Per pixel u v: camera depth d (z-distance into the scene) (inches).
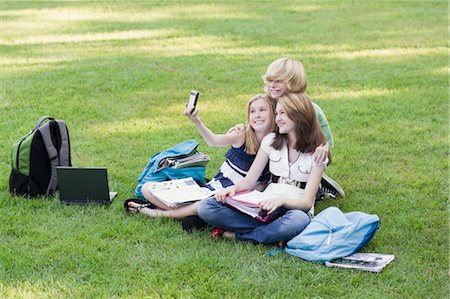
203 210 205.3
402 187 252.7
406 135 311.9
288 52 474.0
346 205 235.1
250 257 194.5
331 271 186.2
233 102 363.9
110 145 297.7
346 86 392.5
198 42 505.7
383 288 179.2
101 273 186.4
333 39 515.2
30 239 205.9
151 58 455.5
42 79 401.7
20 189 237.8
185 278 183.2
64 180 231.0
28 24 576.7
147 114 343.0
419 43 501.4
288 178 213.5
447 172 267.6
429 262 193.8
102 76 408.2
